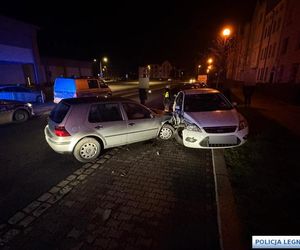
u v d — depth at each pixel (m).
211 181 4.31
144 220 3.21
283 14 21.42
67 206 3.58
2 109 8.80
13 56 21.52
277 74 22.50
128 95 20.92
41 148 6.30
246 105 13.66
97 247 2.74
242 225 2.98
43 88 22.92
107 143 5.49
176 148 6.12
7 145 6.57
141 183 4.26
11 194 3.95
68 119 4.95
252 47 34.41
